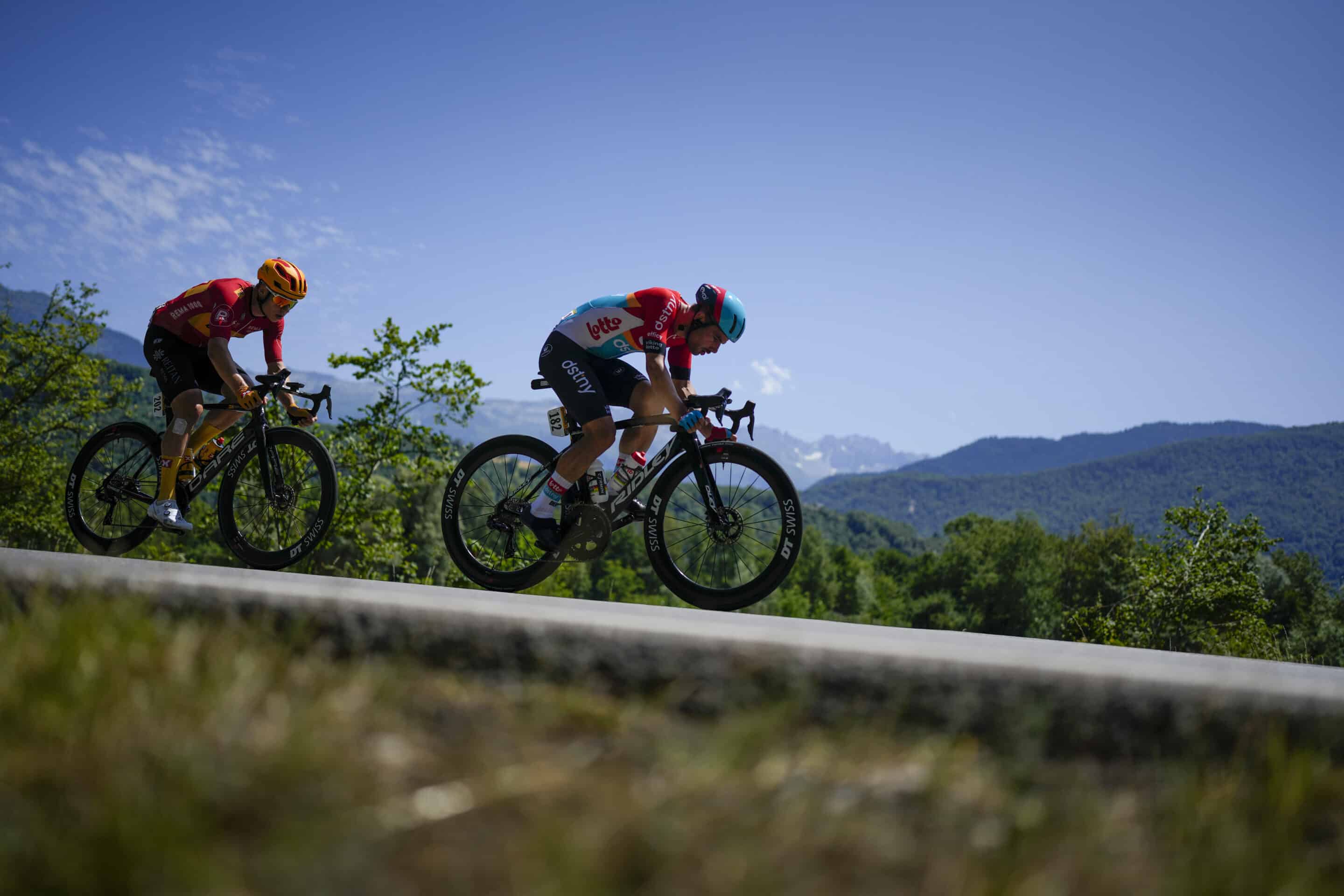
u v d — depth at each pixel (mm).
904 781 1229
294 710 1234
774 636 1637
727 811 1071
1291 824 1161
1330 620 55438
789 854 991
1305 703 1374
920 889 940
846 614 78188
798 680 1479
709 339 4117
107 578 1835
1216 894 977
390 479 18172
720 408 3973
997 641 2531
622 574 61031
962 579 76562
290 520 4465
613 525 4137
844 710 1459
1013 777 1307
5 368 22625
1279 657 7453
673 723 1434
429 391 16797
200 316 4531
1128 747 1392
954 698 1440
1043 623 66250
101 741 1132
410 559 18969
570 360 4066
